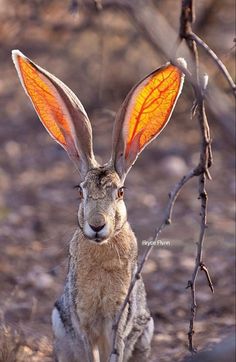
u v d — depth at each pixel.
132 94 9.48
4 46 21.44
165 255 14.62
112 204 9.12
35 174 18.64
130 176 18.22
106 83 20.66
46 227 15.77
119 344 9.59
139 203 16.83
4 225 15.89
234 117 8.01
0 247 14.92
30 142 20.11
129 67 20.80
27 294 13.20
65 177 18.47
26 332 11.47
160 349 11.62
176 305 13.03
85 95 20.31
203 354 8.49
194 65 8.59
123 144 9.68
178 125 20.31
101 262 9.44
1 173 18.59
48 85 9.67
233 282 13.68
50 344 11.44
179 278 13.90
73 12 10.18
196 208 16.45
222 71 8.36
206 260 14.43
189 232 15.35
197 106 8.87
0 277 13.66
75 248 9.59
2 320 11.33
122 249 9.46
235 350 8.38
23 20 19.14
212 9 20.09
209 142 8.77
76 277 9.58
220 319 12.58
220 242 14.97
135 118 9.75
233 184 17.56
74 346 10.09
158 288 13.57
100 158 18.23
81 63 21.20
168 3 19.75
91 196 9.11
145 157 19.16
